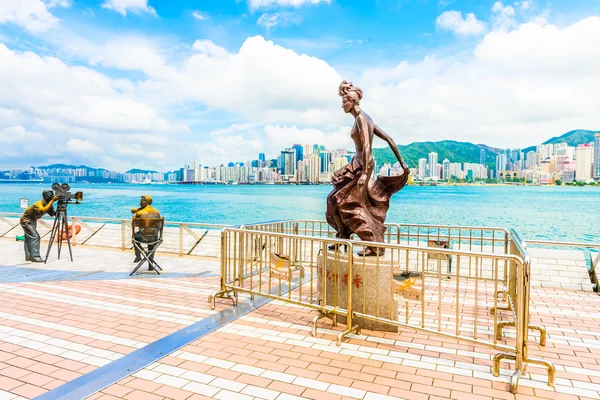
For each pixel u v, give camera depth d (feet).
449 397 11.22
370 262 16.49
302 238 17.20
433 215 155.74
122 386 11.70
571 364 13.50
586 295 22.38
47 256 31.37
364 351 14.40
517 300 12.35
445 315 18.67
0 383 11.81
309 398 11.11
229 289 20.26
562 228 125.49
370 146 17.58
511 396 11.32
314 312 18.97
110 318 17.84
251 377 12.34
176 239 37.17
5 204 241.96
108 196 316.60
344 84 18.25
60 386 11.63
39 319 17.66
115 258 33.40
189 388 11.62
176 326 16.83
